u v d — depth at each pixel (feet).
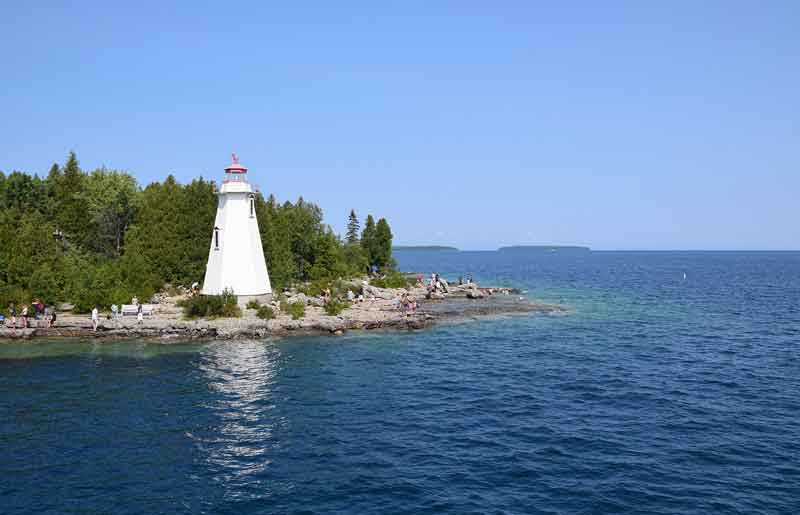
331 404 107.55
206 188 245.04
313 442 87.66
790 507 66.85
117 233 277.85
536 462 79.92
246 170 202.08
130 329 174.29
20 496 69.46
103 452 83.41
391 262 398.21
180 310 200.64
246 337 176.14
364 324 197.06
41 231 210.18
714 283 431.02
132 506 67.31
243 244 200.85
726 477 75.00
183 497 69.62
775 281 451.94
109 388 117.80
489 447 85.56
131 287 210.79
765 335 185.88
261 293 206.39
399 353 156.56
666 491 70.95
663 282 444.14
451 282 407.03
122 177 307.17
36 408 103.65
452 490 71.26
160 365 139.64
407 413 101.96
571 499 68.85
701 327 203.92
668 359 148.56
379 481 73.92
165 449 84.74
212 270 203.00
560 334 189.67
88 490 71.31
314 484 73.10
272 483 73.46
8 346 162.20
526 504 67.56
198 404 106.93
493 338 181.88
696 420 98.12
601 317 231.30
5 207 261.24
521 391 116.98
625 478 74.69
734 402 108.88
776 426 94.94
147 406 105.50
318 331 188.75
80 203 264.52
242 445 86.43
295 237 304.71
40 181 283.18
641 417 99.76
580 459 81.05
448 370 135.85
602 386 120.98
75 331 173.58
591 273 596.29
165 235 233.35
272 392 115.44
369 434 91.25
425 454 82.84
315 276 296.30
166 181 280.72
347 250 371.35
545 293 341.41
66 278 201.98
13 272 193.67
